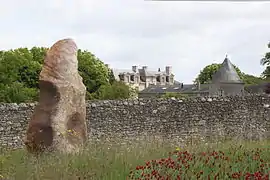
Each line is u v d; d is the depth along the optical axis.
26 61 43.88
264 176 6.41
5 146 16.25
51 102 11.07
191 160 7.60
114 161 8.34
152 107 18.58
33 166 8.56
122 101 18.19
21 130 16.58
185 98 19.14
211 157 8.14
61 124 11.01
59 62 11.30
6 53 44.19
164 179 6.37
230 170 7.18
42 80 11.11
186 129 18.91
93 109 17.69
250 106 19.80
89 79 48.22
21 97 32.69
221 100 19.50
